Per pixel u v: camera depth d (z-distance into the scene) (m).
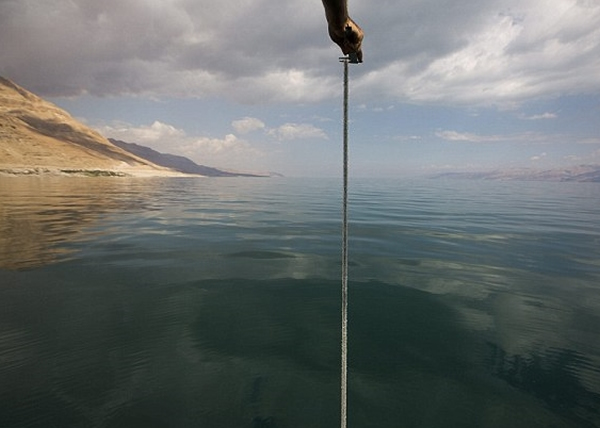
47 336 5.21
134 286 7.36
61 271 8.34
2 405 3.69
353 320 5.88
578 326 5.72
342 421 2.40
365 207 23.80
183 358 4.66
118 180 68.00
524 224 16.28
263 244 11.47
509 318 6.01
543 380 4.27
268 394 3.96
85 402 3.77
